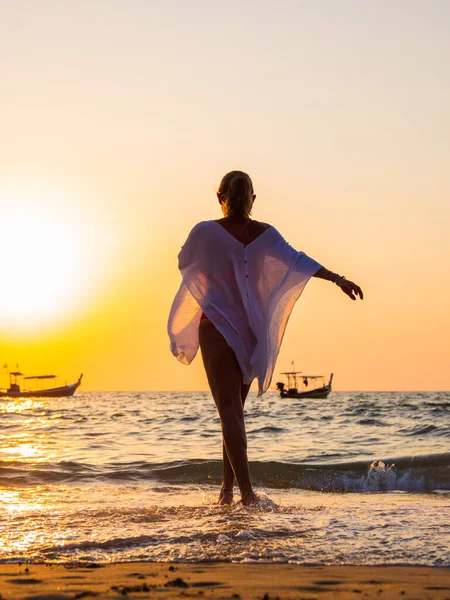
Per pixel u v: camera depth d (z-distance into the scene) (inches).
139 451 468.1
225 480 199.2
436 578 98.3
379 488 299.0
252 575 100.1
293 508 180.7
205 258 194.1
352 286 195.2
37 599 83.0
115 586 91.0
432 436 621.3
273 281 195.6
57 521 157.8
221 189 200.5
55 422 1019.3
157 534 137.3
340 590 88.9
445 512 173.2
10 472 306.5
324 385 3831.2
